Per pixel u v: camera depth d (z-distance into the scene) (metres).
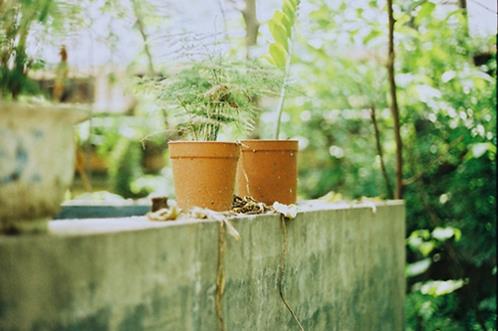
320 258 3.16
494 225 5.88
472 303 5.76
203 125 2.85
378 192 6.41
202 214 2.35
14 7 3.03
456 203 5.98
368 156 6.60
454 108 5.49
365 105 6.14
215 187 2.65
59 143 1.72
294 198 3.32
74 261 1.67
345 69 6.09
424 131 6.05
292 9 3.89
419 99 5.67
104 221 2.18
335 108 6.66
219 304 2.32
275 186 3.23
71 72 3.76
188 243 2.15
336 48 5.97
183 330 2.12
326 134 7.06
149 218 2.23
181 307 2.11
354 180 6.84
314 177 7.21
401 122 5.95
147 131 7.36
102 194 6.14
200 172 2.64
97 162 8.33
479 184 5.90
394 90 5.04
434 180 6.12
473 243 5.98
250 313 2.54
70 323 1.66
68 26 3.36
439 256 6.14
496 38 5.42
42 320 1.58
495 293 6.04
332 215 3.29
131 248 1.88
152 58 3.72
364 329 3.70
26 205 1.64
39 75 3.80
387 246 4.09
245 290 2.51
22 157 1.62
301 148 7.24
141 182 8.10
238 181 3.27
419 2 4.85
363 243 3.69
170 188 8.08
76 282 1.68
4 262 1.49
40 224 1.71
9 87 3.08
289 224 2.86
